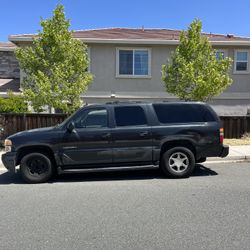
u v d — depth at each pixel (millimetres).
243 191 7184
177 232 4887
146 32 21078
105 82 18844
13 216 5688
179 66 14562
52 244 4535
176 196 6812
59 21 13773
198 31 14648
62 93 13086
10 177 9016
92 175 9094
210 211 5828
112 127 8430
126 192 7180
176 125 8617
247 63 19453
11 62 22109
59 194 7109
